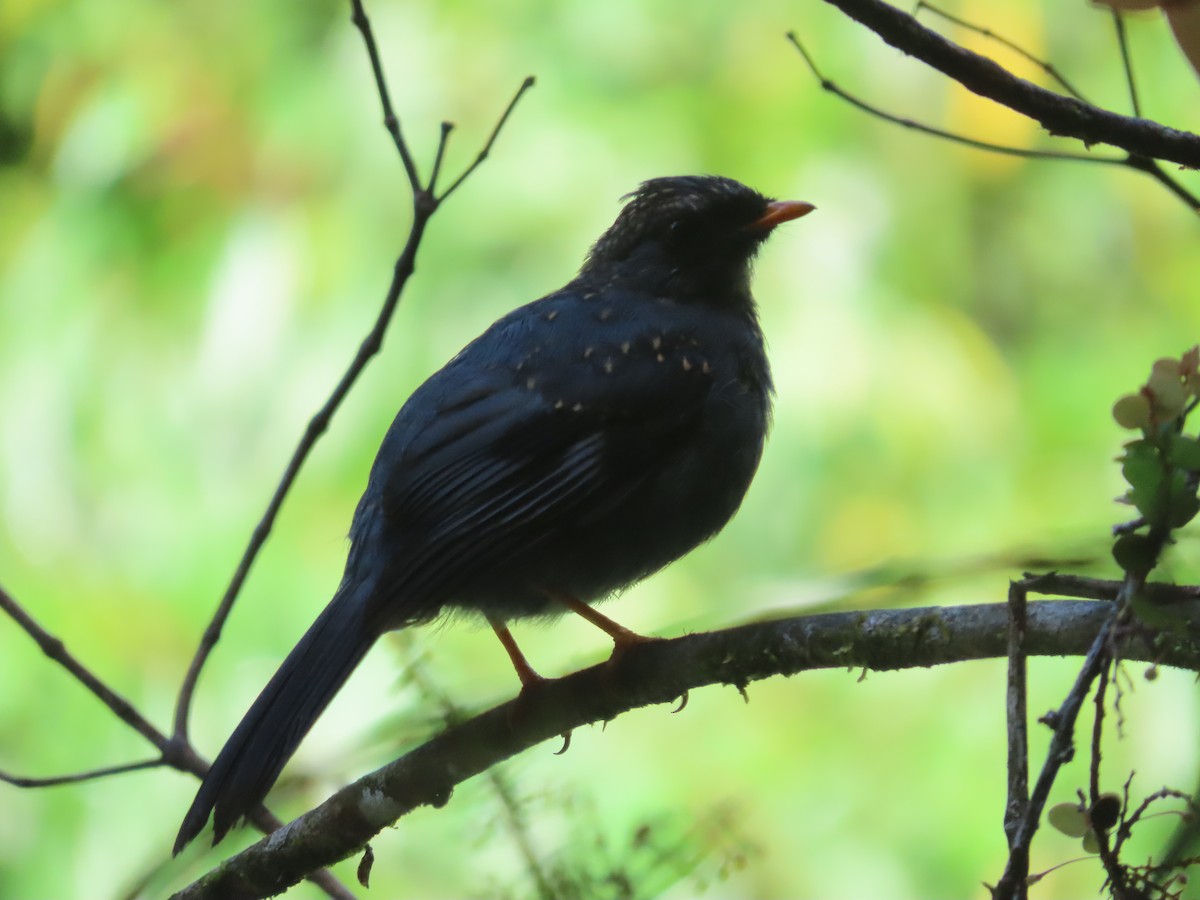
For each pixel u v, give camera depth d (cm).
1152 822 1015
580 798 738
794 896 1127
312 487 1282
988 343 1319
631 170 1334
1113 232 1384
